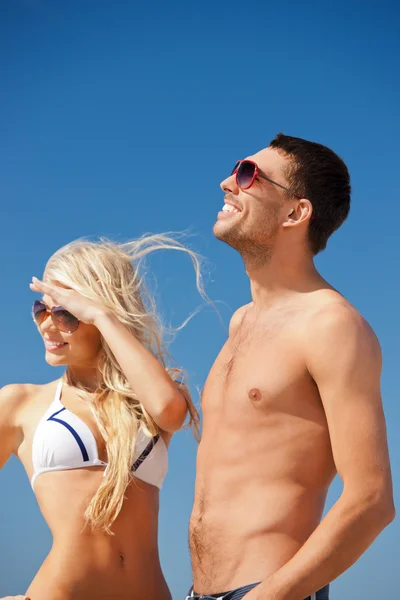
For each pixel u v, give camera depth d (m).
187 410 3.42
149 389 3.15
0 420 3.28
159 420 3.14
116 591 3.02
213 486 2.62
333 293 2.67
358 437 2.36
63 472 3.11
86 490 3.09
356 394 2.40
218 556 2.52
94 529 3.04
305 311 2.64
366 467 2.33
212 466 2.65
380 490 2.31
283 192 2.86
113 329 3.27
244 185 2.88
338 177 2.93
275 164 2.89
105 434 3.19
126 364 3.20
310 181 2.86
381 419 2.40
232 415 2.64
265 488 2.51
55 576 2.98
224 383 2.75
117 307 3.45
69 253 3.57
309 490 2.52
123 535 3.09
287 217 2.84
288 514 2.47
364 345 2.46
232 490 2.56
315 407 2.54
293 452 2.52
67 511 3.06
